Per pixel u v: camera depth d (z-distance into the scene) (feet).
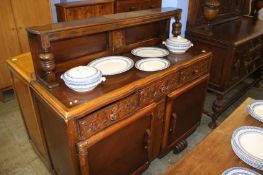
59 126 3.26
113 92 3.31
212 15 6.08
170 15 5.00
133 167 4.39
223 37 6.21
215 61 6.35
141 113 3.82
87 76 3.24
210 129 6.58
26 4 7.48
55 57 3.82
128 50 4.91
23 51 7.90
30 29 3.28
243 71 6.97
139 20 4.35
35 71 3.66
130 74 3.92
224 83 6.32
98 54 4.39
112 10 9.52
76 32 3.45
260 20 8.45
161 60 4.49
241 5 8.48
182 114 5.14
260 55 7.65
